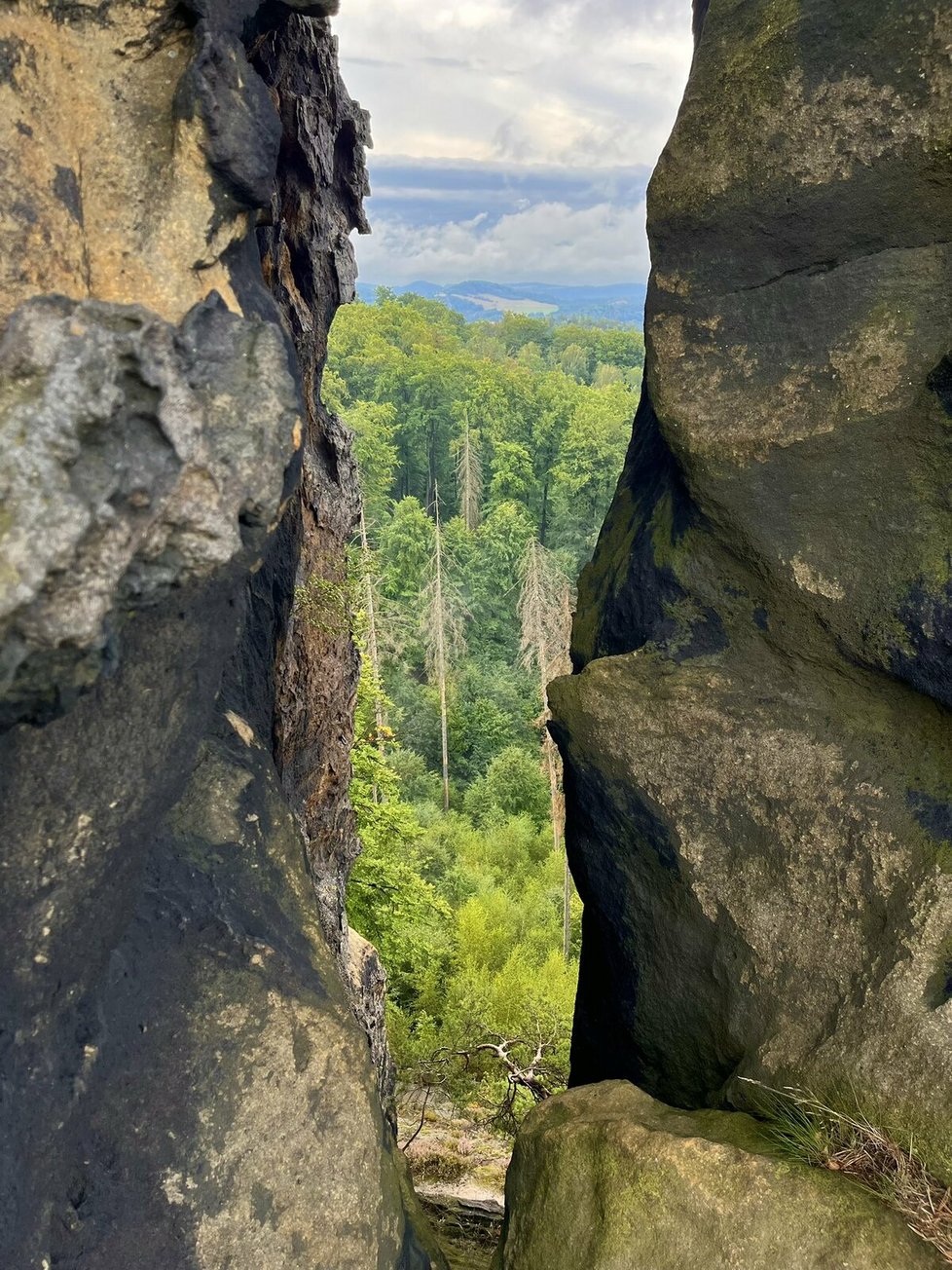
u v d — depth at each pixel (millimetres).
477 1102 8852
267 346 2805
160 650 2820
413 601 33156
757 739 4195
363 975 7902
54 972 2906
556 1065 8078
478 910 16547
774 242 4160
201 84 3041
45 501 2146
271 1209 3352
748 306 4250
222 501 2568
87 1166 3082
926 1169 3291
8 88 2744
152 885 3422
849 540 3992
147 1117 3199
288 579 5777
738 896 4160
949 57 3686
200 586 2783
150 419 2438
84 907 2926
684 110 4371
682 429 4359
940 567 3750
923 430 3812
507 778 26438
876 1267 3072
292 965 3625
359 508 8695
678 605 4566
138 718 2848
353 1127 3580
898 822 3816
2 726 2391
